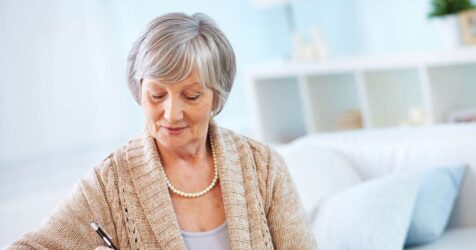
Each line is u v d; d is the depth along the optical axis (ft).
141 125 15.31
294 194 5.26
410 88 13.03
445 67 11.82
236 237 4.77
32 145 12.89
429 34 16.43
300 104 14.55
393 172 8.36
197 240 4.79
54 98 13.44
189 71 4.44
